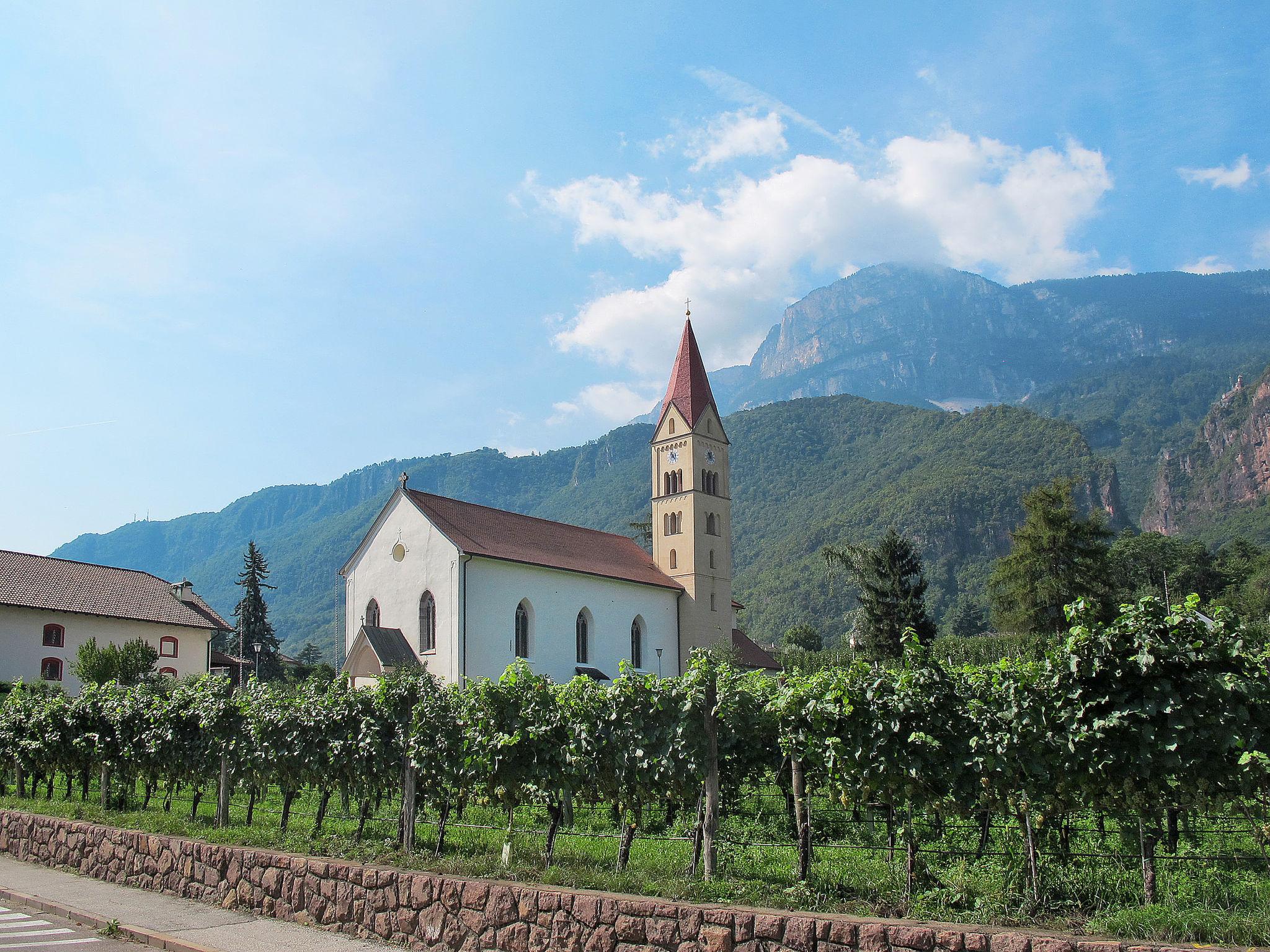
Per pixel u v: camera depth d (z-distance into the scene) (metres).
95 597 82.56
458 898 15.15
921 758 14.63
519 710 19.00
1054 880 14.36
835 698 15.23
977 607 190.50
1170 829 16.34
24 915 18.53
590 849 20.72
